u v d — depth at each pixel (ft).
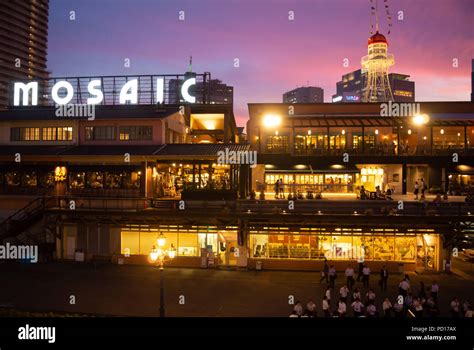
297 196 132.77
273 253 120.16
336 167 147.23
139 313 84.07
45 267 119.44
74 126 144.25
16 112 157.58
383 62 322.14
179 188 155.22
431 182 156.15
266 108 167.02
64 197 125.49
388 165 158.92
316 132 161.17
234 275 113.19
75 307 87.10
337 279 109.81
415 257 116.78
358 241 118.01
